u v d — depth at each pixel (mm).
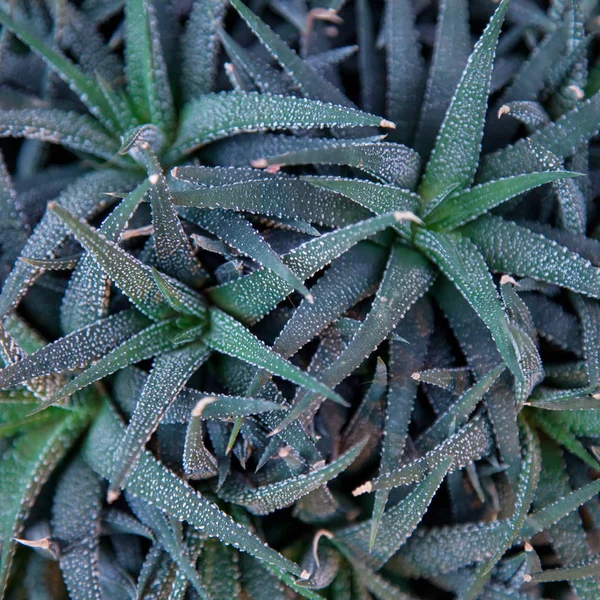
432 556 685
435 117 688
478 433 670
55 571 682
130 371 670
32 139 692
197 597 671
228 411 645
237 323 651
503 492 689
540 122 689
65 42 693
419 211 674
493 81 704
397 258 670
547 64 699
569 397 670
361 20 703
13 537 661
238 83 677
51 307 683
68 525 671
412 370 676
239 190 654
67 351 654
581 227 688
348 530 677
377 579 676
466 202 670
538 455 680
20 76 698
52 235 671
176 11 697
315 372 667
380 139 687
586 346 677
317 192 667
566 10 708
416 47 695
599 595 681
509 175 683
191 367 657
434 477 659
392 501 683
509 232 674
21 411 672
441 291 683
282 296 658
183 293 653
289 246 675
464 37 690
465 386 678
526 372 664
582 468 697
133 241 680
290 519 687
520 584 686
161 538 667
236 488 671
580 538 687
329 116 656
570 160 697
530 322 673
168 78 693
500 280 672
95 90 680
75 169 695
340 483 688
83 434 678
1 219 680
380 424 680
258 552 651
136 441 646
